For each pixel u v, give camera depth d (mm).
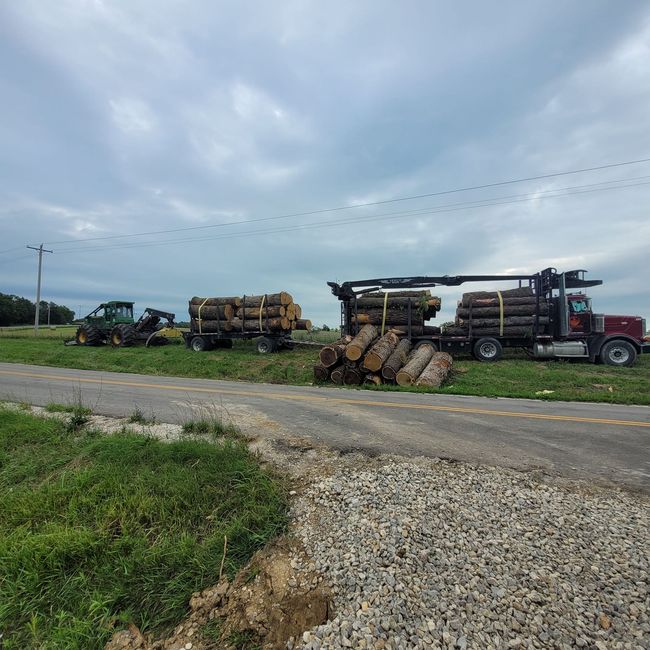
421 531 2998
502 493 3648
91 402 8203
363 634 2148
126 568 2855
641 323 14539
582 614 2199
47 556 2939
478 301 15906
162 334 23359
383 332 16562
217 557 2941
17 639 2461
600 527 3055
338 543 2957
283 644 2186
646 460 4656
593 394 9852
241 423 6375
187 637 2348
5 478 4441
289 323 20031
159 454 4543
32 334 37094
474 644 2039
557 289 15523
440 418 6863
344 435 5664
